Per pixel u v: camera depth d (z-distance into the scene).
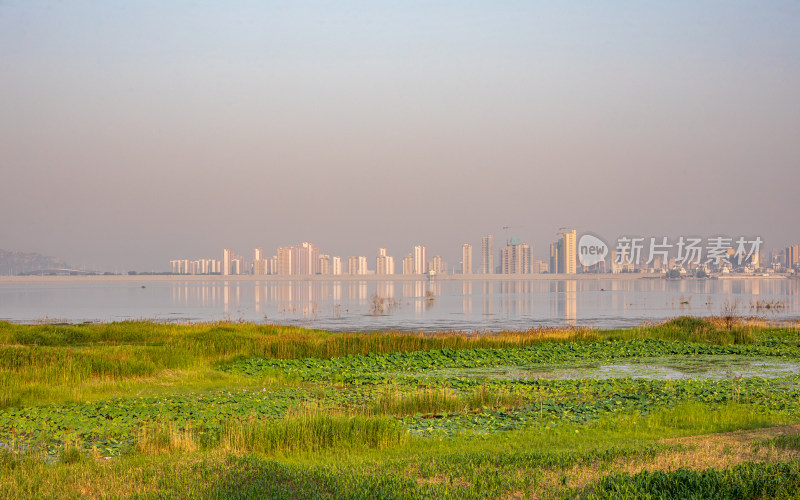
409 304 122.38
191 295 191.25
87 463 13.47
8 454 14.20
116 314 95.25
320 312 97.06
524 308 107.38
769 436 15.61
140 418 19.25
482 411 20.48
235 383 27.58
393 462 12.93
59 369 27.05
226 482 11.26
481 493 10.50
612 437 16.16
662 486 10.16
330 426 15.84
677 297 152.25
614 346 41.59
